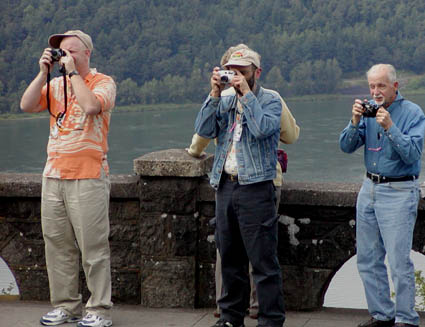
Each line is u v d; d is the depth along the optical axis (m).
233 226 5.48
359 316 6.27
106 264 5.94
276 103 5.39
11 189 6.67
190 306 6.51
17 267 6.87
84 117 5.71
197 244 6.48
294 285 6.42
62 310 6.10
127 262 6.66
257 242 5.36
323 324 6.02
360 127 5.61
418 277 11.23
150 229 6.47
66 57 5.61
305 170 138.88
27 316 6.30
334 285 43.69
